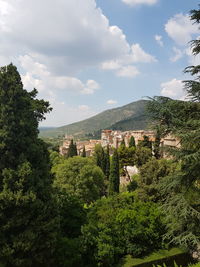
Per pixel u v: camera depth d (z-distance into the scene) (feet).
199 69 32.96
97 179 113.39
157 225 55.36
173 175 35.19
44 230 37.19
